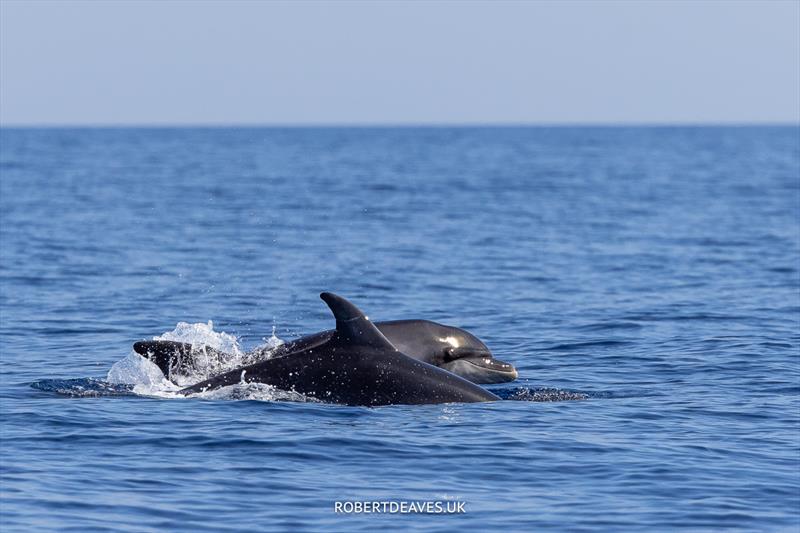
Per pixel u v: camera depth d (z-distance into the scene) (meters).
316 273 147.75
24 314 112.38
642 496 53.00
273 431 63.25
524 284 137.88
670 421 67.50
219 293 129.12
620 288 134.38
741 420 67.94
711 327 105.56
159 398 72.69
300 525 48.72
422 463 57.75
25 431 62.81
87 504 50.62
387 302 123.06
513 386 80.56
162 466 56.53
